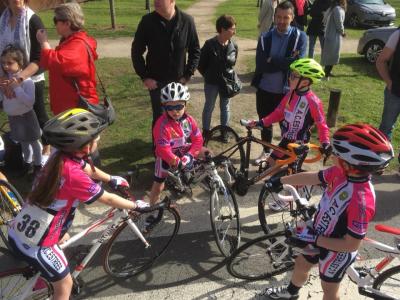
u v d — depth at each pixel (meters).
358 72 10.02
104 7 19.91
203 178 4.02
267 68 5.03
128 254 3.89
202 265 3.83
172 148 3.92
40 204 2.57
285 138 4.29
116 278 3.64
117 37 12.86
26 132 4.71
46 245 2.69
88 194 2.64
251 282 3.65
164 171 4.10
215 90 5.73
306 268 3.17
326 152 3.87
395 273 3.09
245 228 4.33
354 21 15.70
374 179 5.30
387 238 4.23
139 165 5.43
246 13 19.98
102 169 5.30
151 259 3.84
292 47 4.91
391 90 5.01
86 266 3.76
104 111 4.19
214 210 3.74
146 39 4.78
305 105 4.03
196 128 4.04
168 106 3.71
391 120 5.24
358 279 3.18
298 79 3.95
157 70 4.90
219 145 5.78
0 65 4.52
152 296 3.48
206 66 5.61
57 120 2.58
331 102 6.52
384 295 3.10
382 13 15.25
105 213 4.43
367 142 2.41
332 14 8.69
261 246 3.59
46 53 3.98
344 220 2.62
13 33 4.66
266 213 4.48
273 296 3.43
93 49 4.24
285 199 3.71
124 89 8.18
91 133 2.62
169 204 3.62
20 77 4.43
